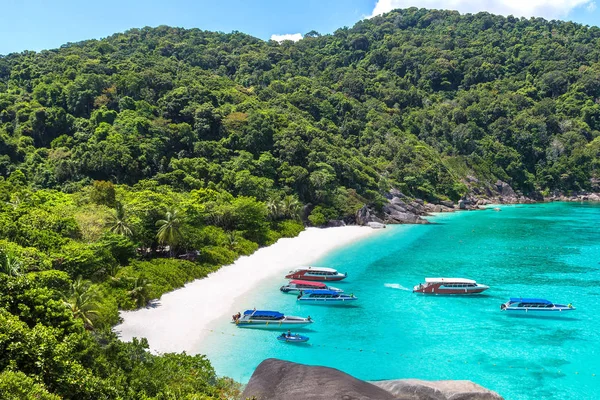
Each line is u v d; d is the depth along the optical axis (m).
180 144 109.00
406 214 116.12
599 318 46.47
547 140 182.62
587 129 186.12
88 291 38.59
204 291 53.12
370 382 21.52
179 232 60.88
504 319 46.34
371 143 159.00
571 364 36.31
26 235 46.94
